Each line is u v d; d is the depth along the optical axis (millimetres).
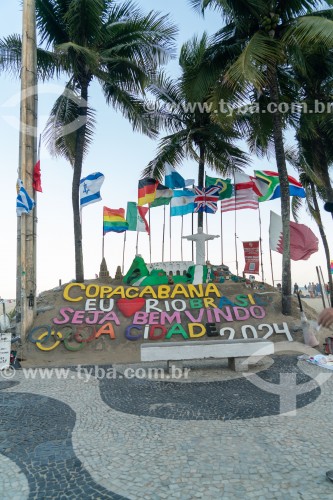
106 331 11211
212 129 18156
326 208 2535
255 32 12898
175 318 11844
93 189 15133
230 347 8445
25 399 6570
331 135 16891
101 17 14422
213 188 17359
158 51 15211
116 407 6090
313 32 10930
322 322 2424
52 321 11484
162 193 17250
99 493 3531
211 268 15992
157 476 3822
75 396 6734
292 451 4324
